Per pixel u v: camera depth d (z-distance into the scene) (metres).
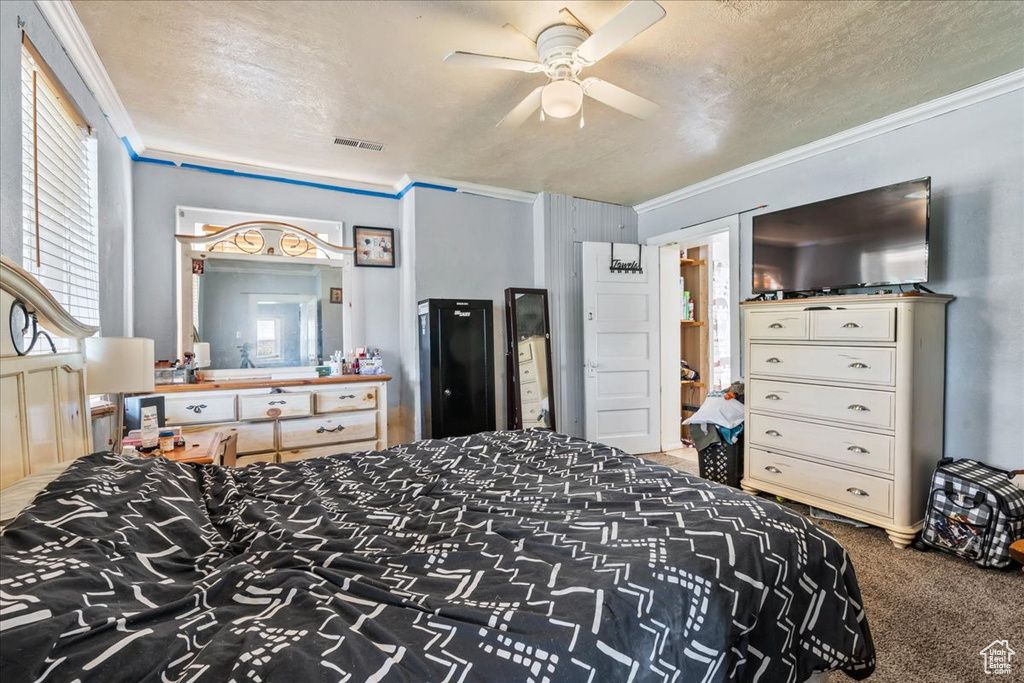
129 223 3.12
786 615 1.06
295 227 3.70
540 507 1.35
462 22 1.96
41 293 1.24
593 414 4.38
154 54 2.16
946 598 1.97
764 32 2.04
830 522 2.81
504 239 4.36
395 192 4.18
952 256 2.67
